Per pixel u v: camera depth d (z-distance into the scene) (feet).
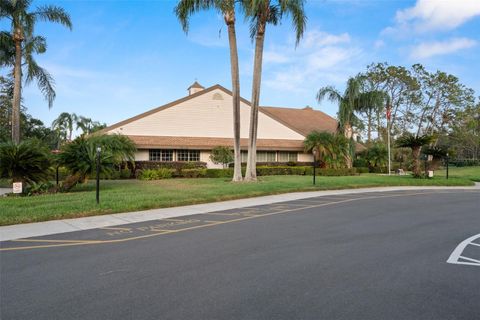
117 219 31.58
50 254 20.13
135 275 16.34
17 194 44.29
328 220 31.27
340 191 57.93
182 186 56.59
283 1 60.29
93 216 32.96
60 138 166.40
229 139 95.81
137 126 86.07
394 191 59.88
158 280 15.65
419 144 85.10
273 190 52.65
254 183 60.95
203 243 22.63
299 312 12.33
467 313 12.28
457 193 57.62
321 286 14.84
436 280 15.60
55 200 38.22
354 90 96.68
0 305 13.07
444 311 12.44
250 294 13.97
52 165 49.57
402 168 121.19
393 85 151.02
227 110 96.84
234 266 17.65
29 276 16.31
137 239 23.88
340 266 17.63
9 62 78.69
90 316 12.10
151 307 12.79
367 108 103.91
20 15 70.90
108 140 72.69
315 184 61.41
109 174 50.16
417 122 157.48
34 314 12.30
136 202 38.01
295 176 83.92
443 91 151.23
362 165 115.85
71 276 16.28
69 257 19.49
